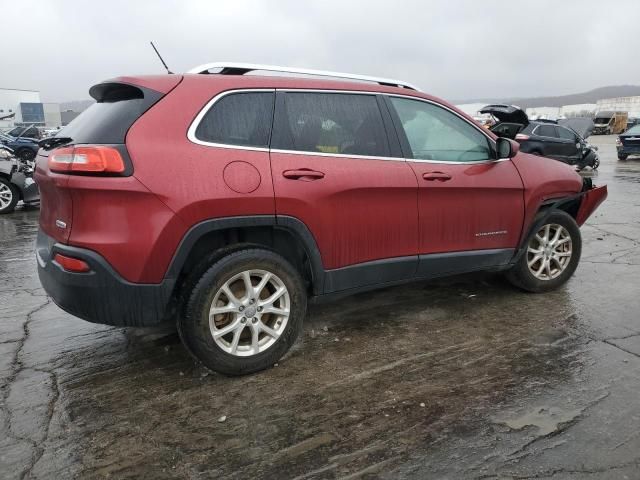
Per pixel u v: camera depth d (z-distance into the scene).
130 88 3.02
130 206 2.71
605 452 2.42
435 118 3.92
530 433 2.57
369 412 2.79
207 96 3.00
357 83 3.62
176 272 2.86
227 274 2.97
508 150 4.09
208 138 2.95
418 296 4.61
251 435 2.60
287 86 3.29
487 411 2.78
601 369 3.21
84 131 2.93
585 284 4.93
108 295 2.76
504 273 4.64
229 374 3.12
